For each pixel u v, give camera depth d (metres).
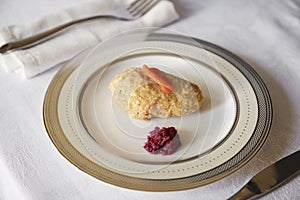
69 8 0.88
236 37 0.83
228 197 0.60
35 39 0.79
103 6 0.90
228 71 0.74
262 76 0.76
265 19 0.86
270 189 0.59
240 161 0.62
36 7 0.91
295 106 0.71
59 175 0.63
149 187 0.59
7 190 0.65
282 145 0.65
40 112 0.70
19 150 0.66
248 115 0.67
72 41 0.79
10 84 0.74
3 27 0.82
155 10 0.86
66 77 0.72
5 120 0.69
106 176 0.60
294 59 0.78
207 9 0.89
